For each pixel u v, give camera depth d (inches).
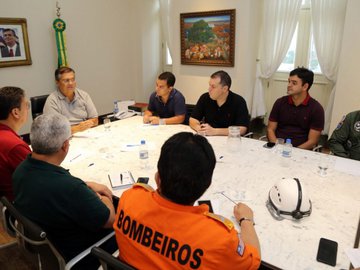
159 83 125.5
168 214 36.8
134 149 92.1
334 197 63.1
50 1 174.4
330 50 169.3
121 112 150.5
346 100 155.2
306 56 183.6
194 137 38.3
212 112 115.0
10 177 71.9
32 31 169.5
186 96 209.0
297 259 45.6
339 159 83.3
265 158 84.0
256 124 205.3
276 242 49.4
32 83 174.4
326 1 163.3
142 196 40.6
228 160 82.6
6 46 158.4
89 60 202.2
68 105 125.7
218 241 34.8
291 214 55.3
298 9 172.9
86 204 52.7
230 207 59.4
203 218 36.7
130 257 38.5
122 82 228.4
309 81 104.9
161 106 132.3
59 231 53.7
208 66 193.5
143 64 231.1
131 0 219.9
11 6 158.6
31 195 51.1
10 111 73.3
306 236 50.8
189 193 36.4
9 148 70.3
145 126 117.3
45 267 59.6
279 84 195.6
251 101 196.7
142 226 37.9
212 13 181.0
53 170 52.5
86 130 112.1
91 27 198.7
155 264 35.9
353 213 57.4
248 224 50.4
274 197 58.2
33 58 172.2
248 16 171.5
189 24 192.4
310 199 61.1
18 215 49.1
